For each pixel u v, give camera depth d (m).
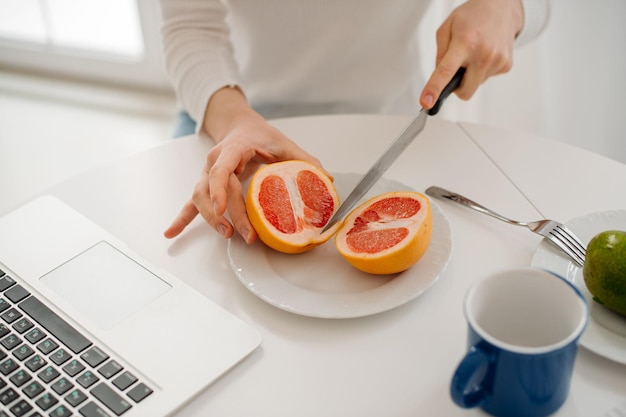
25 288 0.69
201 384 0.58
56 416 0.55
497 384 0.52
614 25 1.42
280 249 0.71
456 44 0.88
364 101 1.24
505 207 0.80
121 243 0.75
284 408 0.57
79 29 2.35
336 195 0.78
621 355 0.57
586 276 0.61
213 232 0.78
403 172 0.88
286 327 0.65
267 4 1.11
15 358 0.61
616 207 0.79
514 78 1.52
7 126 2.21
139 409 0.56
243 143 0.83
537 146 0.92
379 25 1.14
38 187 1.91
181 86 1.08
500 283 0.54
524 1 1.04
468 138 0.94
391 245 0.67
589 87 1.51
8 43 2.46
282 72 1.20
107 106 2.29
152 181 0.88
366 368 0.60
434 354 0.61
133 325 0.64
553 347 0.49
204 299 0.67
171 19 1.12
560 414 0.54
